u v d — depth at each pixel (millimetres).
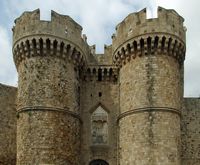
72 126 40625
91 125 43688
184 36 42531
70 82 41562
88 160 42531
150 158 37844
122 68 42625
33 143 38656
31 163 38188
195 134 43750
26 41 41000
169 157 37969
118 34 43469
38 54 40844
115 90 44656
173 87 40250
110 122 43625
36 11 41469
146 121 38875
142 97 39656
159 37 40406
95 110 44281
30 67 40750
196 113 44469
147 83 39906
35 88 40062
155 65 40281
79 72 43812
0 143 43438
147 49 40625
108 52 45719
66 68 41531
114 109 44031
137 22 41375
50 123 39250
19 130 40000
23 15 42031
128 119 40062
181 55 42000
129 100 40531
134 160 38469
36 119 39250
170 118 39125
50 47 40906
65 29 41812
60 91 40500
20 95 41000
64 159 39125
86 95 44656
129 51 41625
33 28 41031
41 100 39719
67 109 40531
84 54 43844
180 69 43156
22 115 39969
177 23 41656
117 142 42406
